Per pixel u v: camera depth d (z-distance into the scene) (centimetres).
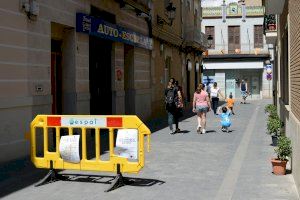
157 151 1055
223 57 4159
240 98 4197
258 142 1202
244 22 4203
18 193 663
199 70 3403
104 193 661
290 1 850
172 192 664
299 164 603
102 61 1485
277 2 1109
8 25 912
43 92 1050
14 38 934
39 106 1031
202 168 845
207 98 1455
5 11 902
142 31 1853
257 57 4106
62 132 1122
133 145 700
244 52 4200
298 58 670
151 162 912
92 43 1396
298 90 675
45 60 1059
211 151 1050
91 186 707
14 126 932
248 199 614
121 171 705
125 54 1767
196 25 3247
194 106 1464
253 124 1741
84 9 1272
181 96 1460
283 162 767
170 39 2331
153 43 2027
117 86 1574
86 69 1287
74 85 1217
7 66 909
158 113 2128
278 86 1647
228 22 4222
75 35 1213
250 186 691
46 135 758
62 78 1226
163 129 1579
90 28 1262
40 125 760
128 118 702
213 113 2417
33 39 1008
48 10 1070
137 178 762
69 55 1217
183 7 2720
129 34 1608
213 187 691
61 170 832
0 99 876
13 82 930
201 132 1461
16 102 929
